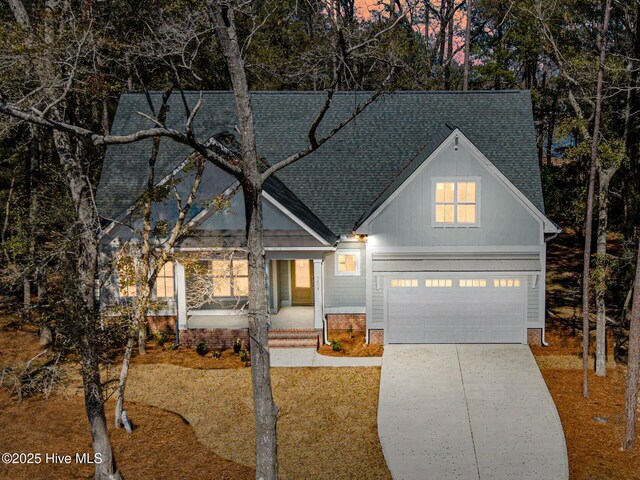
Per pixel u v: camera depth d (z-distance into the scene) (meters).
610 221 25.84
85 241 14.87
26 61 13.69
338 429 16.80
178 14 16.83
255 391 13.43
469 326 22.05
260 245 13.25
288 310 24.31
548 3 22.48
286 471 15.00
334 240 22.38
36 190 18.88
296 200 23.16
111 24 16.31
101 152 24.91
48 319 16.64
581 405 17.78
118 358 21.47
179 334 22.34
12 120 14.34
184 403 18.39
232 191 19.75
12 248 17.05
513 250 21.52
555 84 31.80
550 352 21.34
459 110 25.72
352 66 16.66
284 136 25.53
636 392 15.55
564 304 25.88
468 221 21.47
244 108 12.87
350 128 25.59
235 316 23.59
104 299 22.47
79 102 16.50
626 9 20.73
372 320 22.20
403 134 25.33
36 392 19.11
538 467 14.88
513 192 21.08
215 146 20.86
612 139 19.00
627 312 22.50
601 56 16.83
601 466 14.95
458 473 14.73
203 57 21.17
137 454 15.91
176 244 21.75
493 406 17.75
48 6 14.77
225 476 14.91
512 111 25.47
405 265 21.66
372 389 18.94
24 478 14.94
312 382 19.44
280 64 25.72
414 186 21.47
